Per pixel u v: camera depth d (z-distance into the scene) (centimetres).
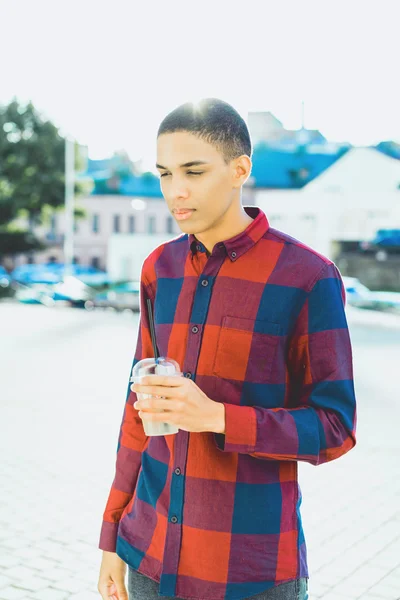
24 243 4234
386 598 379
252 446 133
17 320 2239
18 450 661
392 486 574
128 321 2269
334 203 4256
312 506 527
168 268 159
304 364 147
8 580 394
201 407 129
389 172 4169
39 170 4112
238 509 143
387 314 2669
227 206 141
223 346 145
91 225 4756
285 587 145
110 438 712
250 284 146
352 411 143
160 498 151
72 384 1027
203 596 143
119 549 158
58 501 525
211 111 135
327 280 145
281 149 4362
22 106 4094
